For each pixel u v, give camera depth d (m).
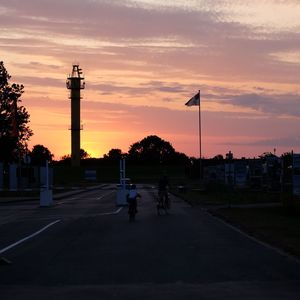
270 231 20.02
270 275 11.64
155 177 136.88
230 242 17.41
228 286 10.50
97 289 10.32
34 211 33.47
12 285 10.78
